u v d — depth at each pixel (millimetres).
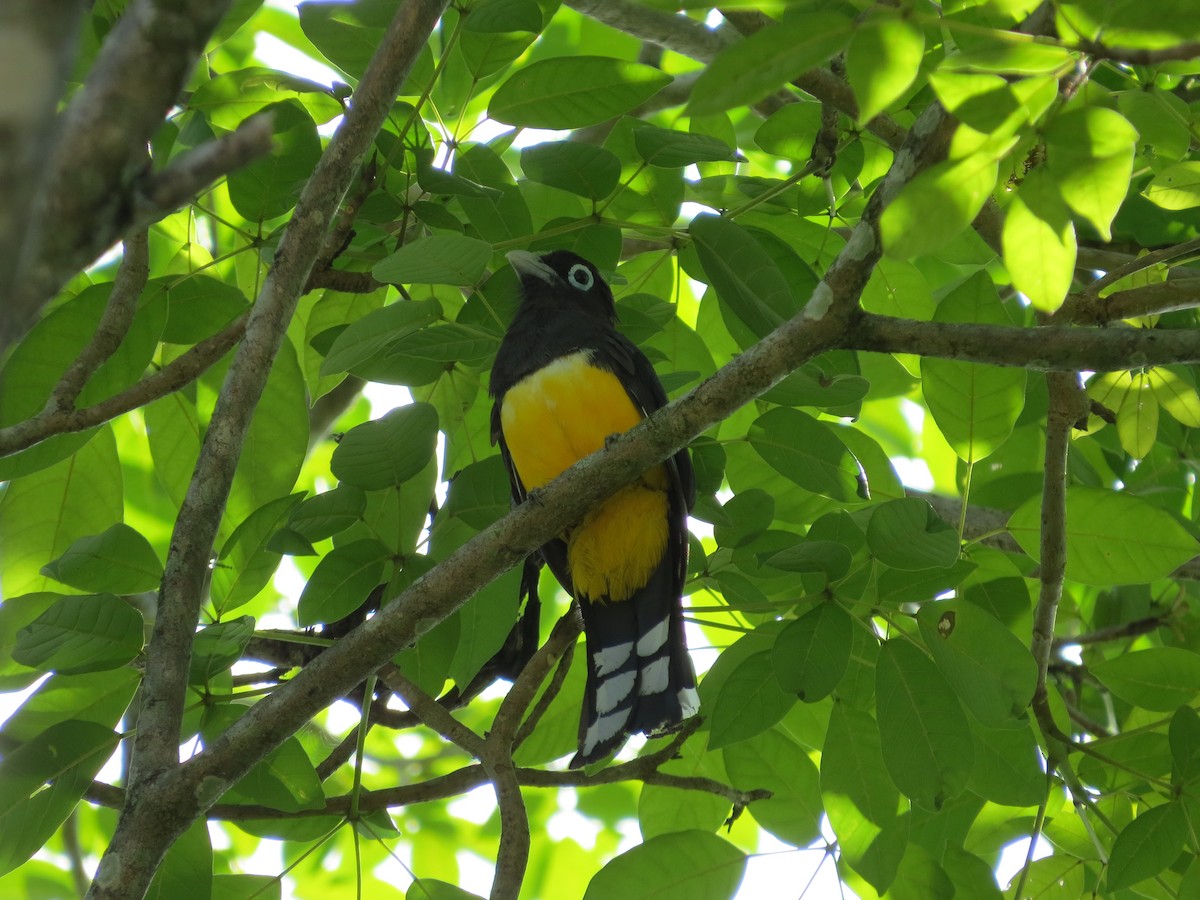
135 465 17250
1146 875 9070
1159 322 13039
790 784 10438
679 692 10477
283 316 8062
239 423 7879
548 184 10148
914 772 8688
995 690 8508
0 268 2752
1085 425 11133
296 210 8109
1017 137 5621
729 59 5215
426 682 9625
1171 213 13469
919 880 10078
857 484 10023
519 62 17438
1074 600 14945
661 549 10750
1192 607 14242
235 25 11156
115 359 9695
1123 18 5238
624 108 9969
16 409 9398
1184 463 14031
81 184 3572
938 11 7066
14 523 10211
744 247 9336
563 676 10750
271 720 7539
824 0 5957
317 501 8836
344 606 9141
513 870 8859
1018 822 11930
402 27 8008
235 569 8945
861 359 14070
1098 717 14867
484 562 8047
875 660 9734
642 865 9828
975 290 9695
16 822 8297
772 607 9891
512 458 11086
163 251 14391
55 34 2807
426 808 16703
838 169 11641
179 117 10906
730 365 7809
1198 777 9320
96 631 7961
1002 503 12789
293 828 9625
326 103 10977
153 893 8602
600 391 10805
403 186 10234
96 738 8461
